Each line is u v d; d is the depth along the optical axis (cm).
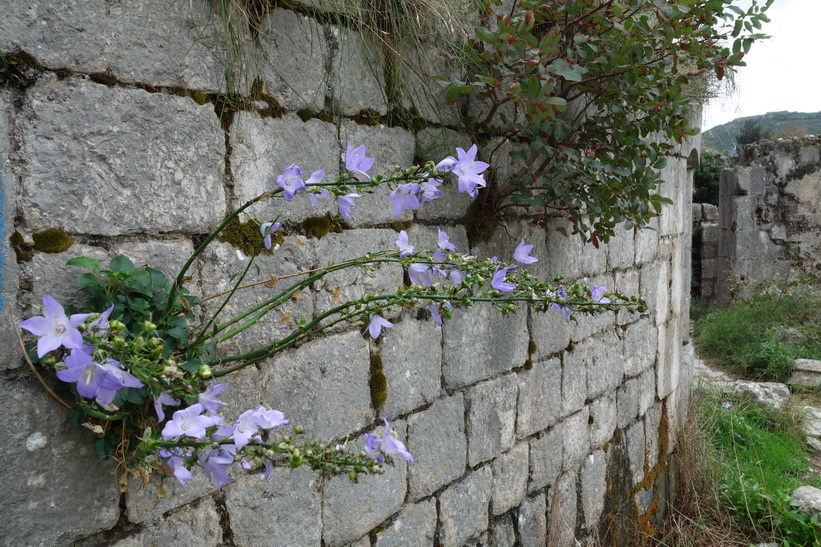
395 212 87
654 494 260
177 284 84
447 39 127
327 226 113
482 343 153
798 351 494
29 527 78
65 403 79
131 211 86
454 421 145
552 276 179
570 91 163
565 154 148
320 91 111
